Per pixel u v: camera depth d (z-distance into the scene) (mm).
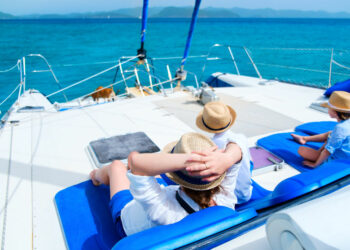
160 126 3881
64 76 14000
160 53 21906
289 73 14812
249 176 1763
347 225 867
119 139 3270
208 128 1903
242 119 4082
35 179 2629
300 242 901
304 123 3793
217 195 1375
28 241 1887
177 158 1116
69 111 4500
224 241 1254
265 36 39250
